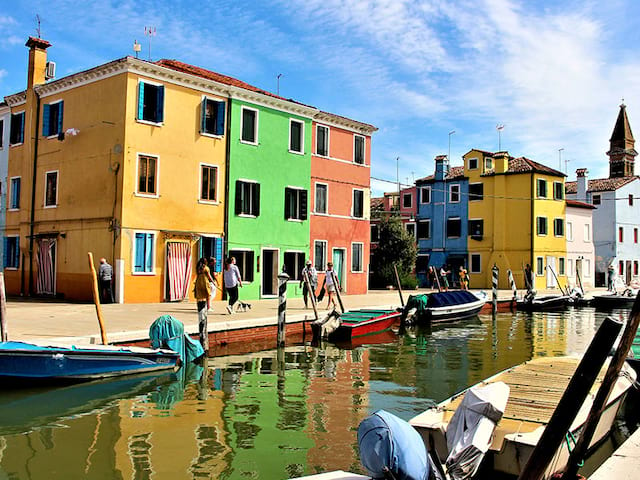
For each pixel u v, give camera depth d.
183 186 23.20
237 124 25.22
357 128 31.23
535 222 41.56
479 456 5.37
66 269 23.14
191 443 7.20
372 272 39.91
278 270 26.73
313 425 8.05
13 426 7.81
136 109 21.77
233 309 19.48
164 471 6.27
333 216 29.75
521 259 41.66
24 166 25.58
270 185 26.58
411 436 4.64
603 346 4.30
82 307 18.67
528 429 6.29
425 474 4.51
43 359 9.68
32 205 25.00
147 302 21.84
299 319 17.06
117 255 21.25
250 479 6.11
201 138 23.89
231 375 11.36
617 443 7.77
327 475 5.07
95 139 22.48
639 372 10.26
